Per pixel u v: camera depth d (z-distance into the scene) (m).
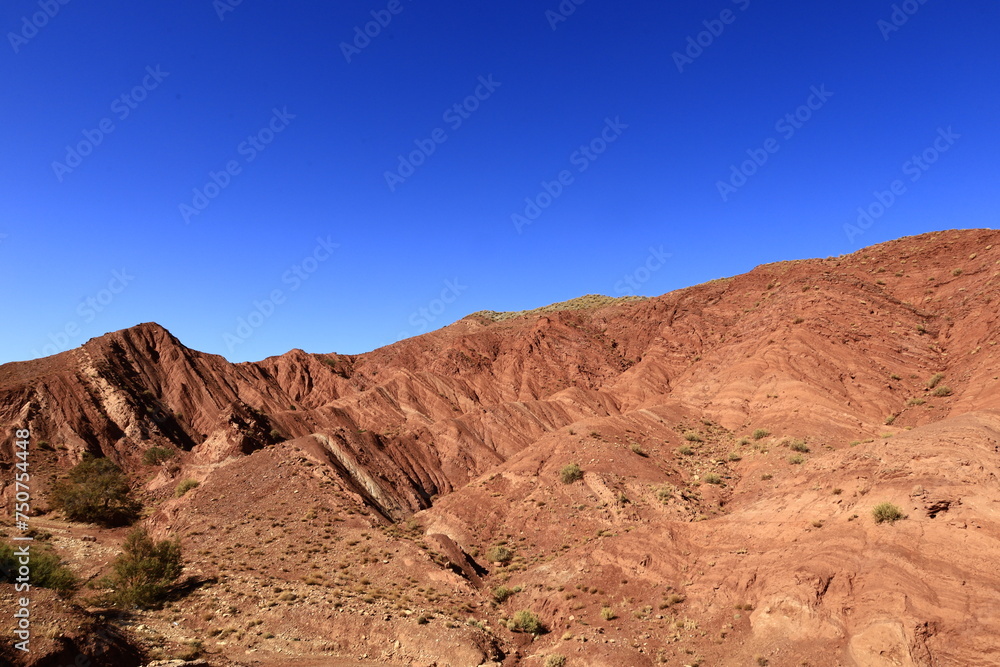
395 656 27.70
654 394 71.88
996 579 21.91
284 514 45.44
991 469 27.02
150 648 25.67
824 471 33.31
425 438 64.31
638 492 42.38
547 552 38.75
